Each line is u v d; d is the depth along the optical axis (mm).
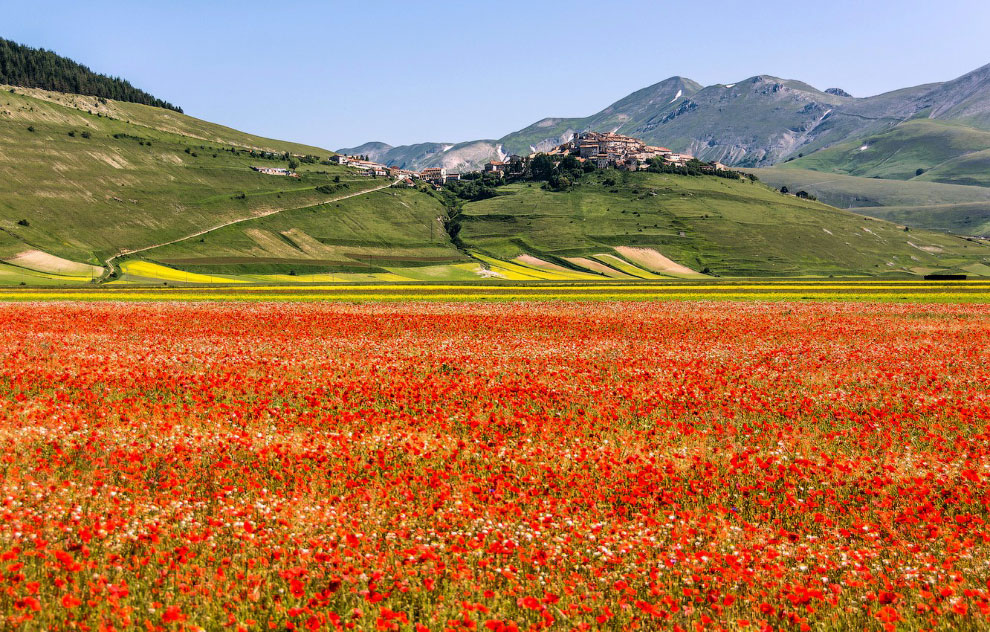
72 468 13211
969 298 70375
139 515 11023
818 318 49719
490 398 20547
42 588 8336
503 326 43594
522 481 13039
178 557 9266
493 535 10406
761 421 18781
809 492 12688
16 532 9836
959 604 8312
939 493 12820
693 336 39594
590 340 36969
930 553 10359
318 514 11141
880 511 11891
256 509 11352
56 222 191250
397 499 11836
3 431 15477
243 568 9297
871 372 26859
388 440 15570
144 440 15258
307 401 19641
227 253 199625
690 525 11156
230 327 42312
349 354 30391
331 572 9047
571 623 8133
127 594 8219
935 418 19125
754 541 10508
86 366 24875
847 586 9273
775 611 8508
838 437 17031
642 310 56062
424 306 59656
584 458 14359
